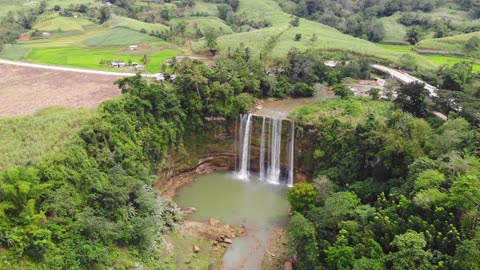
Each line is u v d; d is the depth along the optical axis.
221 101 73.00
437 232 38.38
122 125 59.03
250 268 50.16
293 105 78.94
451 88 74.56
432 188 41.28
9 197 39.97
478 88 69.06
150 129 64.25
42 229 40.03
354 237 41.88
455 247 36.53
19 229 39.06
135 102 63.53
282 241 54.88
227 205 64.12
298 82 83.44
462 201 37.88
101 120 57.22
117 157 55.25
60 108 68.62
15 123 56.94
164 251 49.50
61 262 39.41
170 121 68.44
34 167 45.31
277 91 82.00
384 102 74.56
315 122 67.56
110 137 55.94
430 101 69.50
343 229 42.91
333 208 46.97
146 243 47.47
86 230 43.25
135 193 51.38
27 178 42.00
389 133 53.16
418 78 88.56
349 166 57.62
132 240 46.84
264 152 73.75
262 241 55.38
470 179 38.41
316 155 65.19
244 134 74.25
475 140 49.56
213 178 72.88
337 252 40.19
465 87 71.62
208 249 52.91
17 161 48.34
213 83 73.88
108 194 47.84
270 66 93.88
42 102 71.81
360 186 52.47
